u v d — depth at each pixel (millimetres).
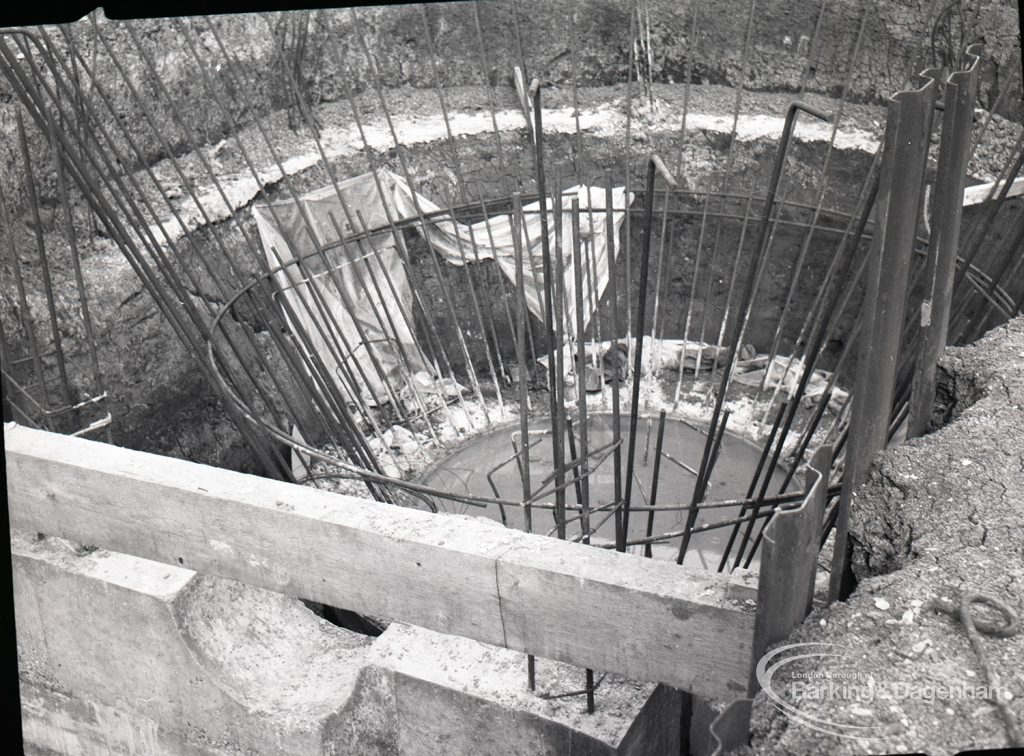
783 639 2973
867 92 11070
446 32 12320
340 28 12008
